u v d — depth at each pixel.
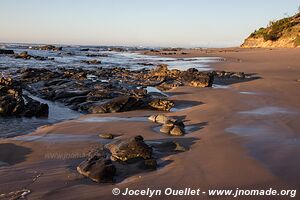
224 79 24.50
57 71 28.44
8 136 10.26
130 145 8.01
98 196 6.00
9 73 25.97
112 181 6.69
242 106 14.23
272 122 11.32
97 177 6.67
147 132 10.45
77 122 11.93
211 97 16.92
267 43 94.38
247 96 16.89
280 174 6.89
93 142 9.39
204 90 19.45
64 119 12.90
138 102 14.52
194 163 7.59
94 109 14.18
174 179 6.73
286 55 51.16
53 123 12.13
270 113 12.76
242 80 23.91
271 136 9.63
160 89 20.34
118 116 13.12
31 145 9.12
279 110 13.33
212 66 36.69
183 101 16.25
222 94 17.72
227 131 10.26
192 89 19.91
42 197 5.98
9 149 8.77
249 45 105.81
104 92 17.16
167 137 9.83
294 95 17.11
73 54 72.81
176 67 36.84
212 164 7.51
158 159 7.95
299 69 31.31
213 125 11.12
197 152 8.38
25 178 6.85
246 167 7.29
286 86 20.22
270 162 7.57
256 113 12.79
